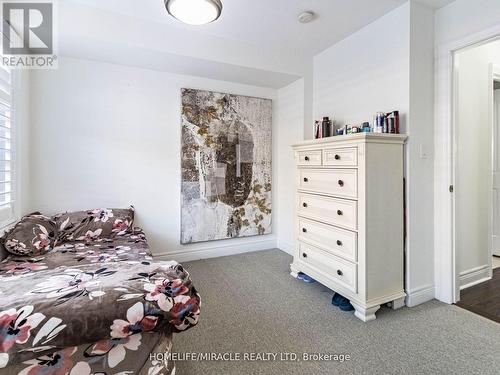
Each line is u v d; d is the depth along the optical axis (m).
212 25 2.46
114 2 2.12
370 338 1.72
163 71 2.95
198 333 1.77
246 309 2.07
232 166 3.32
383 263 2.00
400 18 2.14
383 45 2.29
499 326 1.85
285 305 2.14
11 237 1.86
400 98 2.14
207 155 3.17
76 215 2.42
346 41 2.68
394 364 1.48
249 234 3.47
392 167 2.03
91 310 0.96
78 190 2.67
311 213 2.44
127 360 1.06
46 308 0.93
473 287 2.48
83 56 2.56
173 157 3.06
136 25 2.34
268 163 3.56
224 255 3.37
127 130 2.84
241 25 2.46
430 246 2.22
